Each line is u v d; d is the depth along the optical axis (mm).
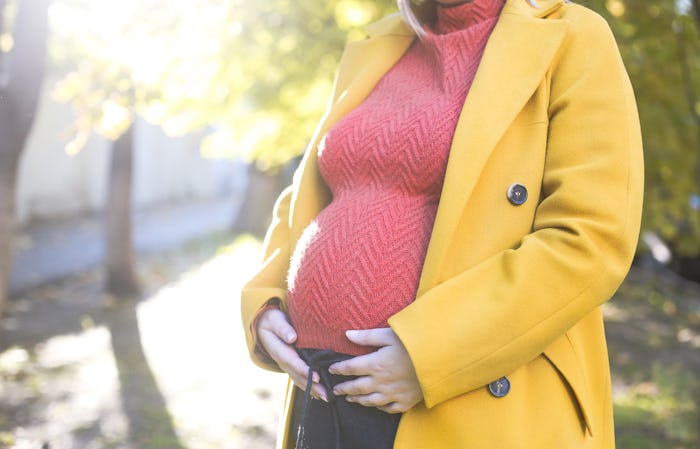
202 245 12719
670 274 10977
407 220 1404
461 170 1325
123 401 5113
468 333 1250
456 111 1401
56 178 14648
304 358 1472
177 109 5348
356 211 1446
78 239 12570
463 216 1351
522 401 1321
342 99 1629
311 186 1638
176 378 5707
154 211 17969
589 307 1262
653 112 4832
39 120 13867
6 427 4527
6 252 4566
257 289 1595
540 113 1366
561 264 1240
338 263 1429
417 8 1633
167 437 4480
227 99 6031
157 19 3557
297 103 6680
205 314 7914
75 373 5723
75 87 3732
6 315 7402
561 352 1346
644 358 7031
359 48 1726
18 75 3660
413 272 1380
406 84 1550
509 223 1333
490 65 1382
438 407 1320
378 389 1307
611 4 3807
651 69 4594
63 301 8188
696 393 5652
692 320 8914
